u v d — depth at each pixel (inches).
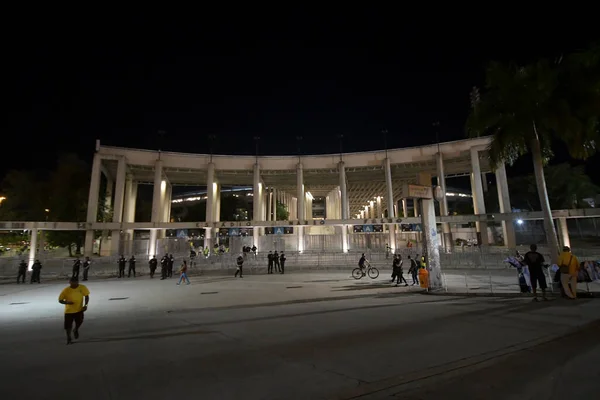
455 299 518.3
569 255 481.1
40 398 181.0
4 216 1846.7
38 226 1455.5
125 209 2137.1
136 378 208.5
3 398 181.2
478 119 657.6
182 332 339.6
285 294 626.2
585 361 221.8
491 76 636.7
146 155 1907.0
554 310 396.8
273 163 2014.0
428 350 253.3
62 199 1952.5
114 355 261.9
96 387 194.9
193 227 1764.3
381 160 1968.5
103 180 2140.7
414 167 2076.8
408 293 603.5
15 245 1968.5
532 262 474.6
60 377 213.5
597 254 1134.4
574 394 171.2
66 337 333.7
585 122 593.6
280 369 219.6
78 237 1926.7
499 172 1748.3
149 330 354.6
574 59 583.2
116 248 1673.2
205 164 1971.0
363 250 1424.7
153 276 1076.5
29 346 298.0
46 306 589.9
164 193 2127.2
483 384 188.4
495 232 2018.9
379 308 451.8
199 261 1234.6
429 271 613.3
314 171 2082.9
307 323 364.5
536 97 603.2
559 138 635.5
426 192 641.0
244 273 1115.3
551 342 271.7
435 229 636.1
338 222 1739.7
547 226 596.4
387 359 234.7
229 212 2950.3
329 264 1245.1
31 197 1987.0
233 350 267.7
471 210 2586.1
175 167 1945.1
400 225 1755.7
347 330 325.4
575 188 1811.0
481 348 255.9
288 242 1485.0
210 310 482.0
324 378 201.8
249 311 462.0
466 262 1079.0
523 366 215.9
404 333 307.4
